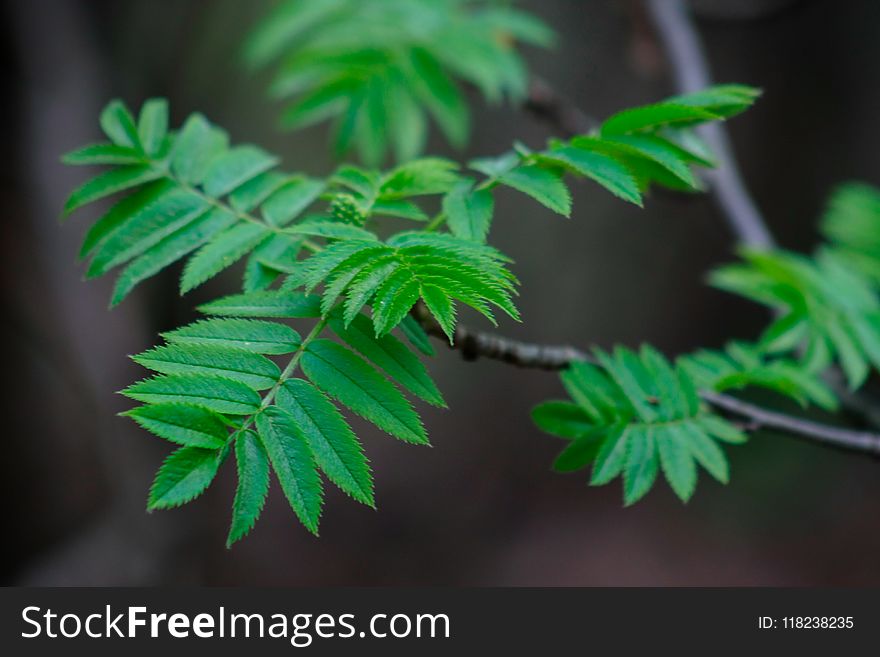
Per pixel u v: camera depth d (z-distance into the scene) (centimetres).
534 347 159
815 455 812
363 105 256
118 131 156
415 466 809
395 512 792
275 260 139
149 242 142
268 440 110
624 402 159
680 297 795
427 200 476
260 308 125
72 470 642
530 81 295
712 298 794
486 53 264
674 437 153
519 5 664
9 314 543
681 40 323
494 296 110
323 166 652
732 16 369
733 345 205
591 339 797
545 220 773
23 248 518
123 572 570
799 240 767
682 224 774
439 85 259
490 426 823
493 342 152
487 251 117
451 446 814
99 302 529
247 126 619
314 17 275
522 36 302
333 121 648
